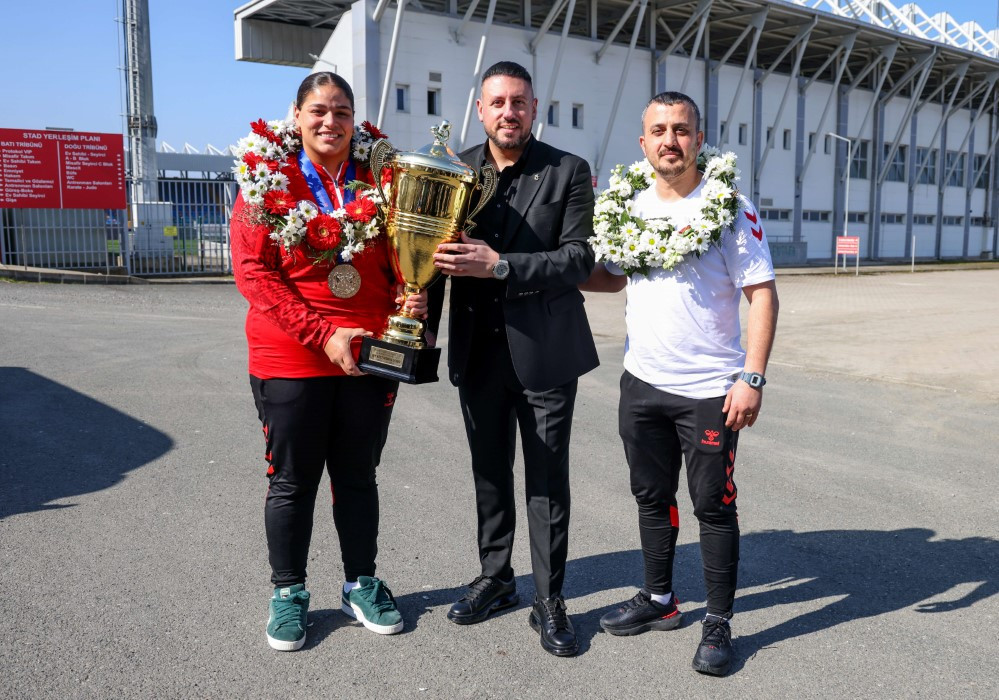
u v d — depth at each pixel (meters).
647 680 2.85
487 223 3.11
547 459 3.12
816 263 42.12
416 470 5.29
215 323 12.12
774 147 40.22
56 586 3.46
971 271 36.56
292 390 2.97
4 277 17.62
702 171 3.12
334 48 27.67
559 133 31.31
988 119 52.81
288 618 3.03
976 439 6.32
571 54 31.28
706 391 2.97
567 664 2.95
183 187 22.59
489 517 3.32
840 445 6.12
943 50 42.94
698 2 32.50
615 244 3.04
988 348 11.15
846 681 2.85
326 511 4.47
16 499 4.50
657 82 34.50
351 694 2.71
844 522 4.47
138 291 17.16
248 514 4.38
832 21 37.50
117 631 3.08
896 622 3.31
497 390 3.19
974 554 4.02
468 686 2.78
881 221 46.56
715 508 2.97
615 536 4.21
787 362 10.03
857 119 44.16
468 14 27.84
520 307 3.06
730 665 2.96
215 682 2.76
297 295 2.97
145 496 4.62
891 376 9.06
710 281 2.98
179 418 6.38
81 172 20.08
